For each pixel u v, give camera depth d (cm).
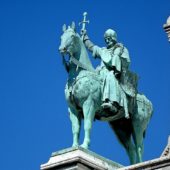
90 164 1986
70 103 2067
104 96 2059
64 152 1998
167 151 2111
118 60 2108
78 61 2078
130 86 2133
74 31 2084
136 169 1942
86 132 2023
